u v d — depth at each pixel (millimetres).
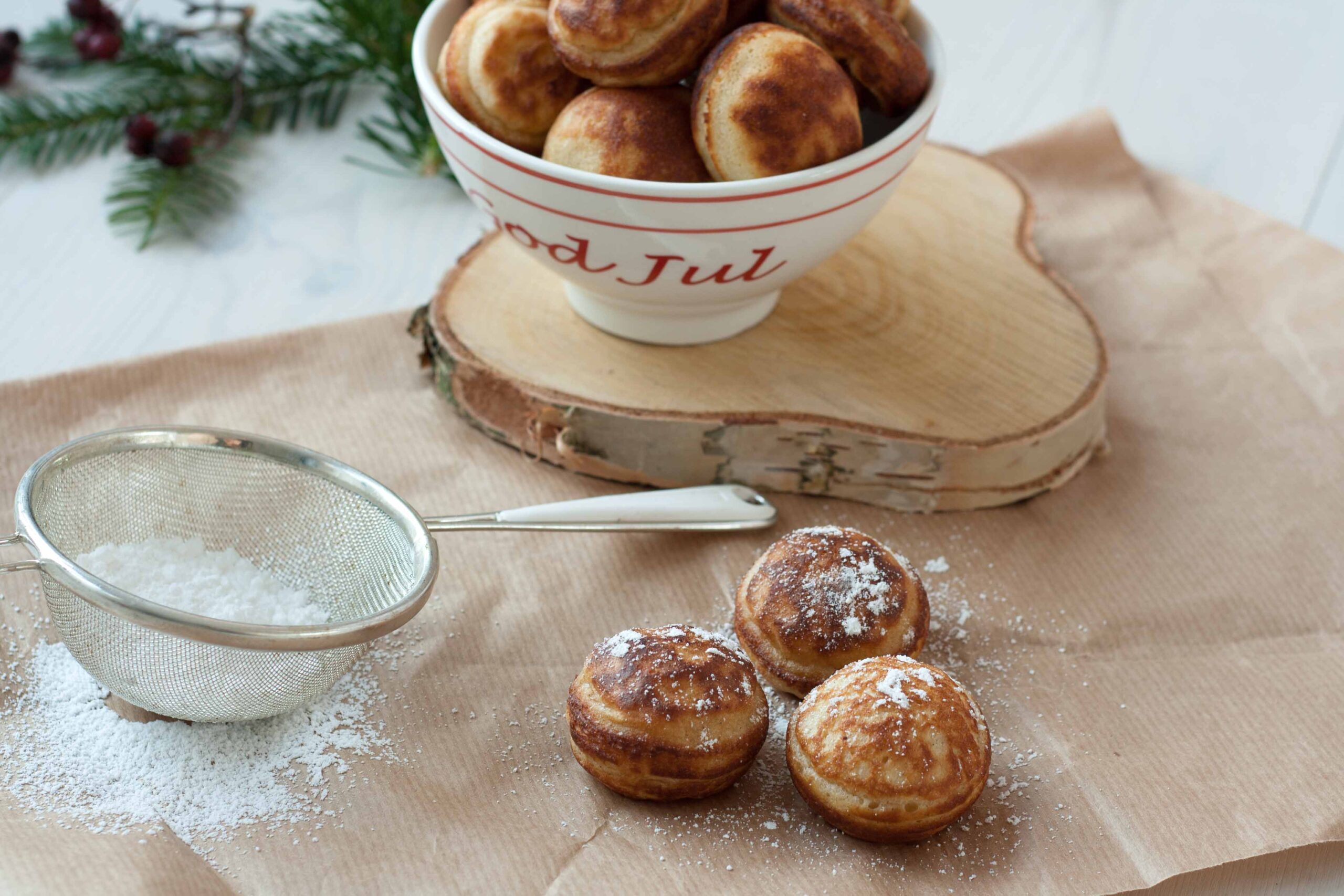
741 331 756
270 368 774
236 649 631
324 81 910
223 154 880
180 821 641
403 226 854
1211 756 667
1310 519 738
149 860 626
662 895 629
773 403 729
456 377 744
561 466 745
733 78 685
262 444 691
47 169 873
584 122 693
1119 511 740
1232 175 886
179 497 691
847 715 639
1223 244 843
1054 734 672
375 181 877
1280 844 645
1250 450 763
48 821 635
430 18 726
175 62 893
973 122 906
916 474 729
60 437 742
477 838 642
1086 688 686
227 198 860
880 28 699
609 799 651
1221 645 700
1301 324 809
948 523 735
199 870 629
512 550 718
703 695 639
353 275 827
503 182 692
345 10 867
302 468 693
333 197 866
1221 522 737
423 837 642
